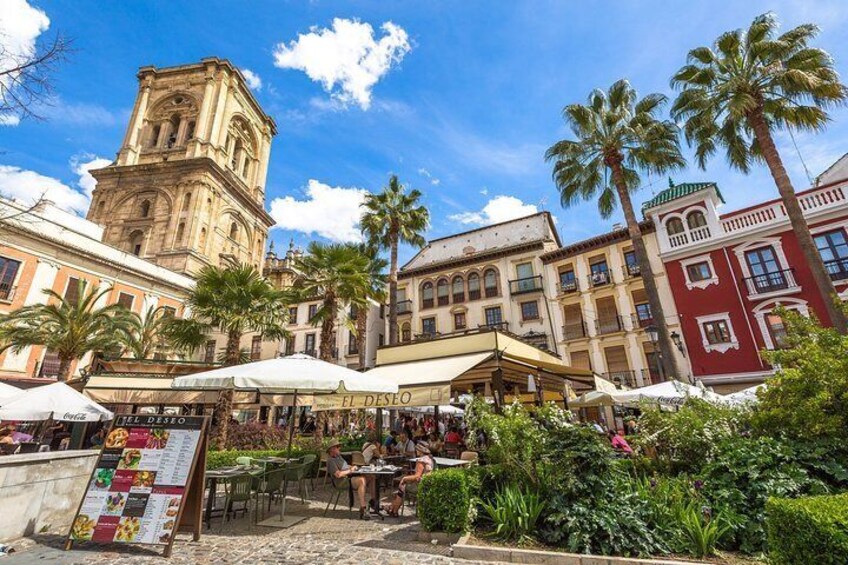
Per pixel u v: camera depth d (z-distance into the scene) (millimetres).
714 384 18656
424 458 7598
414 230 24828
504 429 5855
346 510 7645
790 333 7109
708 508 4926
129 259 30312
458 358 9961
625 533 4750
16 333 17797
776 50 14648
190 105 44781
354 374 7762
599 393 12781
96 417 9930
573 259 27047
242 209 46406
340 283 16719
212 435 11977
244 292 14227
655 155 17438
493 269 30375
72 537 4914
